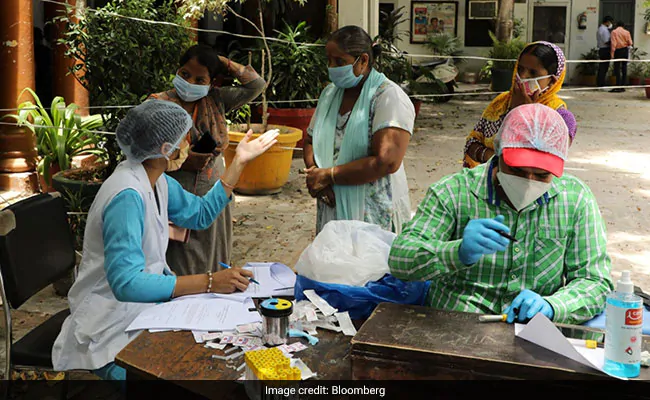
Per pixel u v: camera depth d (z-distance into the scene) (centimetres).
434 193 265
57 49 734
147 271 299
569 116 361
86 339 291
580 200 255
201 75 393
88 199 502
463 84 2058
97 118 713
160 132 288
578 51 2088
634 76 1970
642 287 523
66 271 341
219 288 291
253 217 689
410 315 237
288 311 245
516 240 243
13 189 671
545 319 211
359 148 371
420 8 2123
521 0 2091
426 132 1205
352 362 217
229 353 243
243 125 782
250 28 1104
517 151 234
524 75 365
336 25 1073
